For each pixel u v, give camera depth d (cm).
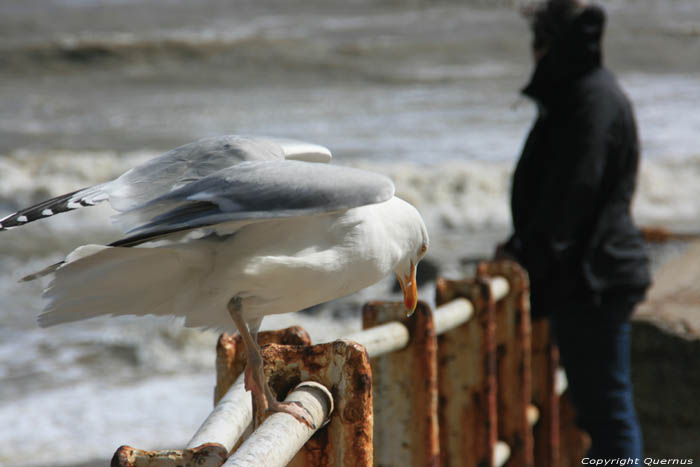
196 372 1764
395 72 6862
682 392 976
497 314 784
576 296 775
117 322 2005
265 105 5484
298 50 7550
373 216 492
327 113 5197
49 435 1412
